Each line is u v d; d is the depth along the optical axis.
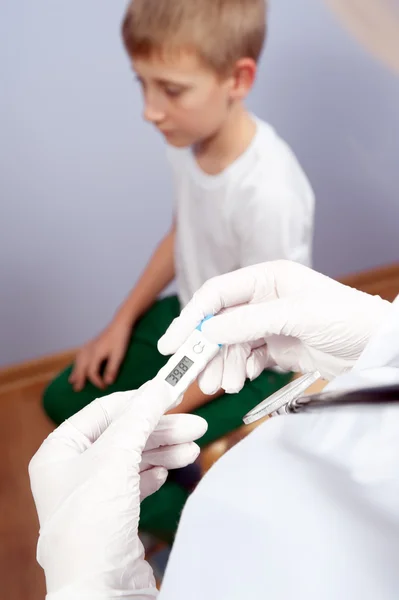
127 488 0.55
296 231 1.26
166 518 1.13
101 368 1.49
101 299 1.85
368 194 1.94
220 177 1.28
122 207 1.70
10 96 1.46
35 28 1.40
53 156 1.57
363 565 0.35
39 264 1.72
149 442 0.64
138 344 1.47
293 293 0.71
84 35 1.44
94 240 1.73
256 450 0.43
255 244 1.27
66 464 0.59
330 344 0.66
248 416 0.55
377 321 0.65
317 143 1.79
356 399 0.41
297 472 0.40
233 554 0.38
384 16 1.59
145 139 1.62
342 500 0.38
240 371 0.71
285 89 1.67
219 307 0.71
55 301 1.80
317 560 0.36
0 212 1.61
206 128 1.23
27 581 1.42
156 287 1.50
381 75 1.72
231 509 0.40
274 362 0.77
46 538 0.55
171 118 1.24
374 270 2.11
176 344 0.68
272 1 1.52
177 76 1.15
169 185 1.72
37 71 1.45
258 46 1.19
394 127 1.84
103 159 1.61
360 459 0.40
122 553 0.54
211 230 1.35
